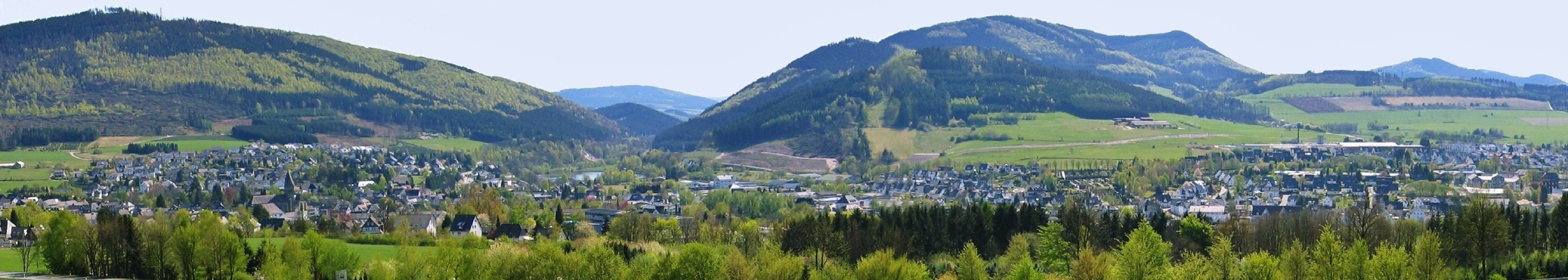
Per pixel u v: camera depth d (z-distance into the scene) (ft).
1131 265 632.79
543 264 650.02
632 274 655.76
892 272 648.38
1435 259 623.77
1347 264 613.52
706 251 642.22
